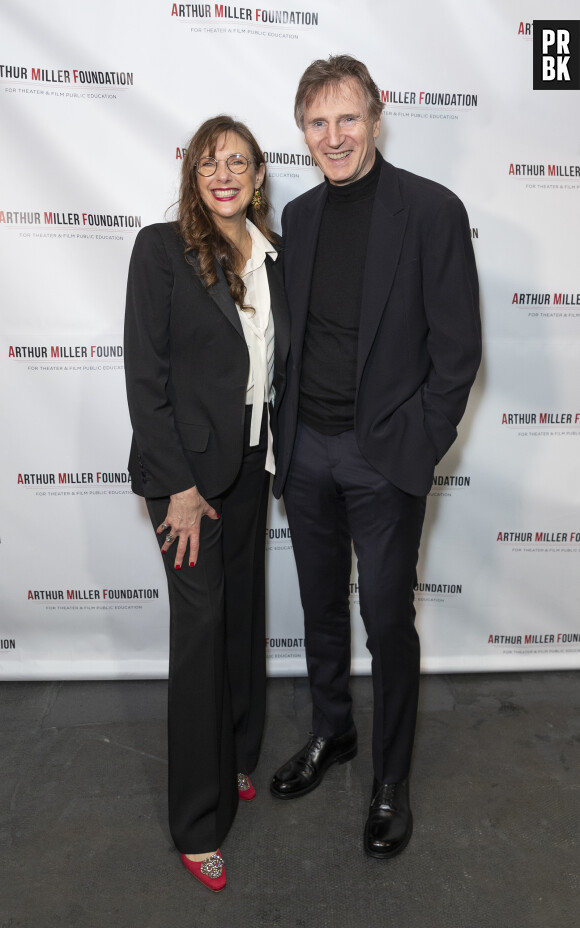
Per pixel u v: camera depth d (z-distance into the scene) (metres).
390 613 1.70
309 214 1.68
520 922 1.53
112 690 2.35
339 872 1.67
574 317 2.16
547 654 2.44
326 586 1.86
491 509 2.31
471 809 1.84
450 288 1.54
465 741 2.10
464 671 2.42
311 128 1.55
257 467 1.70
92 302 2.10
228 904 1.58
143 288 1.48
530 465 2.27
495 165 2.05
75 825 1.79
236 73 1.97
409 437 1.62
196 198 1.49
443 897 1.60
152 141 2.00
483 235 2.10
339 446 1.68
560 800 1.87
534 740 2.11
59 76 1.94
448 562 2.35
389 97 2.00
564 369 2.20
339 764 2.03
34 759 2.02
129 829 1.78
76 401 2.17
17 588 2.31
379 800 1.77
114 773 1.97
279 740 2.13
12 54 1.92
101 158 2.00
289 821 1.82
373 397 1.61
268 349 1.65
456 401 1.60
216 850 1.66
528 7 1.95
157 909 1.57
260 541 1.83
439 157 2.04
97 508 2.26
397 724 1.76
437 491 2.29
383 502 1.67
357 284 1.61
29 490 2.23
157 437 1.50
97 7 1.91
